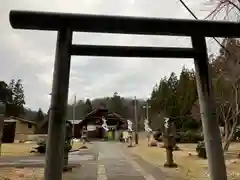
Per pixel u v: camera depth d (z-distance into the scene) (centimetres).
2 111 1139
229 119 1703
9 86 6406
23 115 7119
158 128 3450
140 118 5941
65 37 402
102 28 414
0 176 955
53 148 362
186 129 3416
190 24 422
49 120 374
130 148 2597
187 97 3659
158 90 5578
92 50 463
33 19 400
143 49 475
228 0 499
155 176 1023
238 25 431
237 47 610
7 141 3325
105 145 3197
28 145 2836
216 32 432
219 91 1448
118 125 5425
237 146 2269
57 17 402
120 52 472
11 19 400
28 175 995
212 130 419
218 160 405
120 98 7975
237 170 1068
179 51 468
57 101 376
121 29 415
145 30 419
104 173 1096
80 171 1142
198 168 1149
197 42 460
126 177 1015
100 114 5559
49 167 357
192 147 2381
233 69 920
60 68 388
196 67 461
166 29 421
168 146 1264
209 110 429
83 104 7800
